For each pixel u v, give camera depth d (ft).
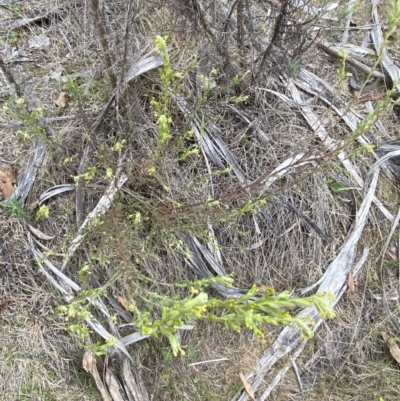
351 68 7.80
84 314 4.68
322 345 6.88
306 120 7.22
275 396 6.69
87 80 6.76
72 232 5.98
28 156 6.49
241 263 6.74
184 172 6.57
